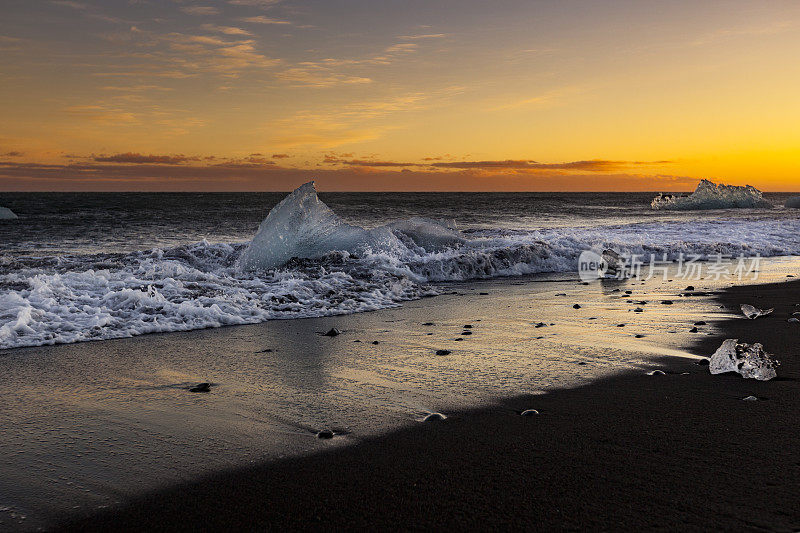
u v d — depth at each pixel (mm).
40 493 2311
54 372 4109
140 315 5906
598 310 6641
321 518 2092
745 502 2141
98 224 26156
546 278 9711
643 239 13914
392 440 2834
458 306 7039
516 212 38844
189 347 4895
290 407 3354
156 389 3715
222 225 25781
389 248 9852
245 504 2209
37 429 3014
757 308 6586
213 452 2709
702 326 5605
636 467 2467
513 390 3652
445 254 10023
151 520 2100
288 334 5441
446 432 2936
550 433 2895
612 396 3498
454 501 2195
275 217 9531
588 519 2041
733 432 2867
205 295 6875
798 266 10836
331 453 2684
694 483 2305
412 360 4438
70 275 7398
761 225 17422
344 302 7047
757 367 3867
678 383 3770
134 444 2811
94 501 2248
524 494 2240
